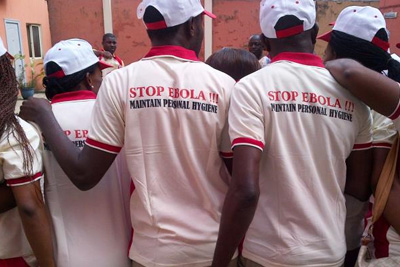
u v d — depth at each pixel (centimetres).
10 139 137
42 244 143
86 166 137
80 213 159
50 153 158
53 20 1099
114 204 162
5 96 141
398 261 146
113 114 137
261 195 138
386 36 144
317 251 132
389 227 149
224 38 1166
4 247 153
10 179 138
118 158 164
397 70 149
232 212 123
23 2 1227
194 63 144
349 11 148
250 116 127
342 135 133
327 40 157
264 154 134
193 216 143
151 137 138
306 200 132
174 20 141
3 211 147
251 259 141
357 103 136
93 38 1114
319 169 133
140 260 146
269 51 149
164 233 140
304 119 130
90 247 158
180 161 141
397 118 130
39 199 143
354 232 161
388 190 142
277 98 130
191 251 140
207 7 1143
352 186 150
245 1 1142
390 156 145
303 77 133
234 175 125
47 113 147
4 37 1118
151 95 137
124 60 1132
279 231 133
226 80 146
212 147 142
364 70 128
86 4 1095
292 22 134
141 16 147
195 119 138
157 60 142
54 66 162
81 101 164
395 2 899
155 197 141
